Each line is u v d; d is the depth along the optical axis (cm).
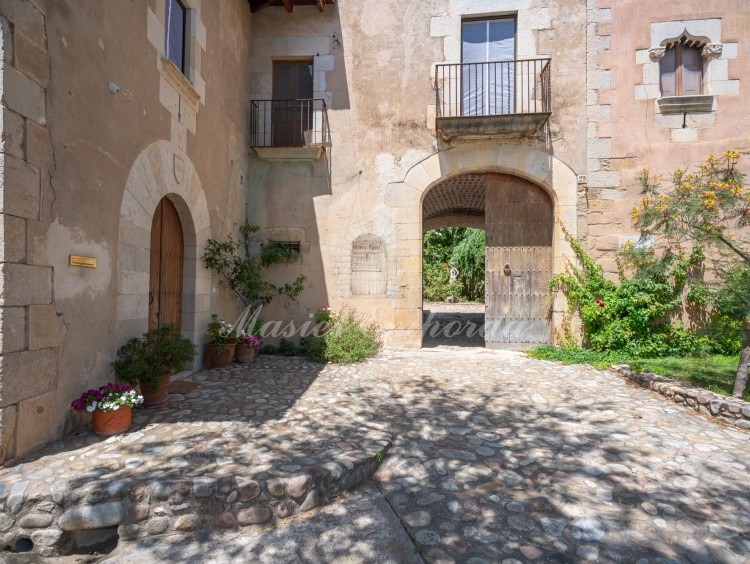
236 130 609
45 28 257
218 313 542
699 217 408
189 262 473
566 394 404
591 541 200
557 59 614
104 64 313
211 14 518
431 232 1714
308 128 661
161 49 398
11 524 205
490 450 286
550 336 633
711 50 581
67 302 276
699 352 548
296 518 221
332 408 355
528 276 645
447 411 355
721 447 288
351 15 652
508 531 208
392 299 637
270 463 242
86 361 295
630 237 596
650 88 596
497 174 652
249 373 473
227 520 213
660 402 380
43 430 258
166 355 348
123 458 244
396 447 289
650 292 575
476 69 626
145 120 370
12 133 234
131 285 349
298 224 650
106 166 316
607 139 605
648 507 224
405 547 199
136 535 209
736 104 580
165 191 405
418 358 569
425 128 636
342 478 241
